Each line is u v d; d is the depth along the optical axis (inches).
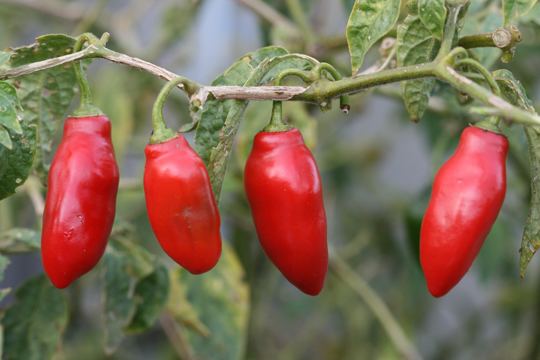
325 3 24.4
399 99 19.3
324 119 27.1
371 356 27.4
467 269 13.7
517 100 14.2
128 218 21.6
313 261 13.9
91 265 13.7
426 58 15.0
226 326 18.6
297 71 13.9
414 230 19.6
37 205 18.5
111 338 17.2
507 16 14.8
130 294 17.2
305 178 13.8
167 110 27.1
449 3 14.1
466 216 13.4
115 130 21.3
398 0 14.6
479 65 13.6
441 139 20.5
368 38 14.6
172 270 18.5
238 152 18.7
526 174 20.4
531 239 14.1
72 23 25.1
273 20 19.9
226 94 13.8
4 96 13.4
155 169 13.4
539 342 26.6
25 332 16.9
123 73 23.1
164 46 23.8
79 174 13.6
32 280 17.0
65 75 15.0
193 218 13.4
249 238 23.7
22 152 14.0
